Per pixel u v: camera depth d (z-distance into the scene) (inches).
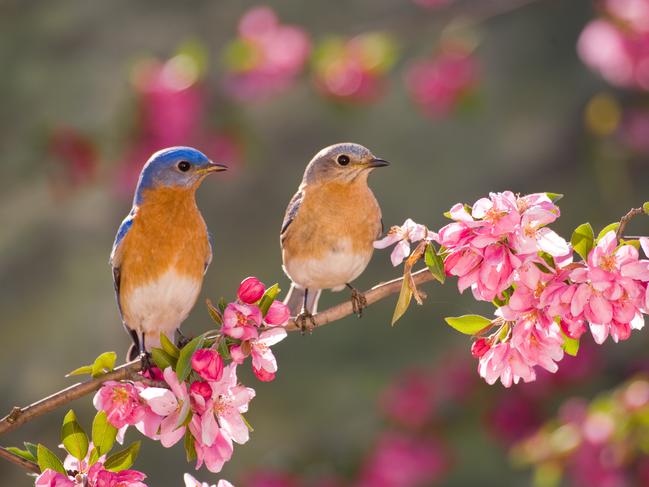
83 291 888.9
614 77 526.0
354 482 522.9
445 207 916.0
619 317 215.2
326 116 938.1
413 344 849.5
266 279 890.7
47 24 941.8
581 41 525.0
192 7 951.6
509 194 217.9
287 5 944.3
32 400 824.9
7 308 895.7
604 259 213.5
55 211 912.3
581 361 535.5
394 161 945.5
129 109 513.3
